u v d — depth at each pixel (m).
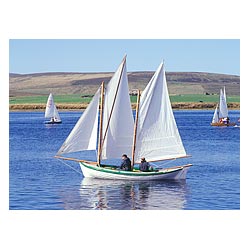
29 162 62.31
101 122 48.47
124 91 48.50
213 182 49.75
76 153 70.69
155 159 49.00
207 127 108.88
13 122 125.38
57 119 119.38
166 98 48.94
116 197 43.25
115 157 48.91
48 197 43.75
